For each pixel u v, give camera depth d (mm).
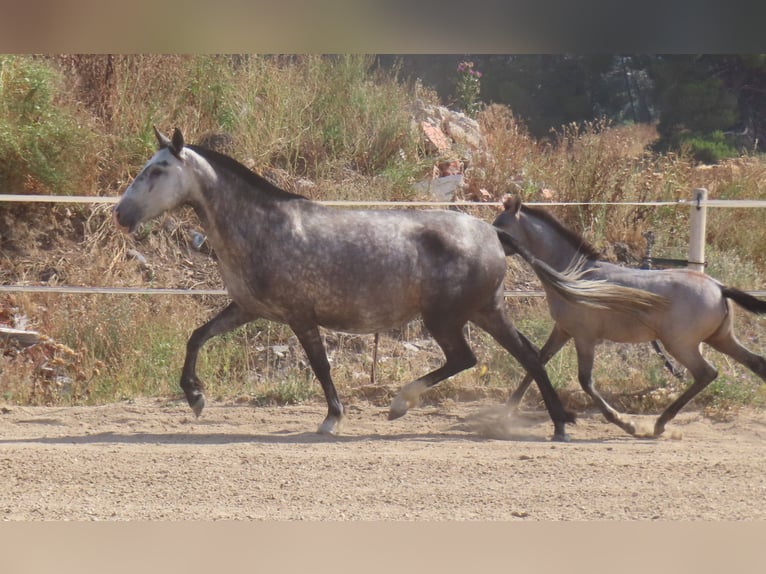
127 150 25219
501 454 13969
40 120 23562
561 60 43906
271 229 15305
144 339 20328
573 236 16797
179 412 17656
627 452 14328
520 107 41875
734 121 42375
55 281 22281
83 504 10984
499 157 28141
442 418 17484
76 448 14047
